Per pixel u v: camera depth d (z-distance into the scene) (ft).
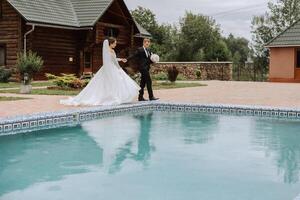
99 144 21.90
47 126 26.96
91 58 86.79
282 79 89.51
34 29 74.18
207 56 160.66
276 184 14.70
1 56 75.92
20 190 13.93
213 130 26.58
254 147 21.33
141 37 96.68
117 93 35.53
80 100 35.27
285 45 87.81
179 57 167.53
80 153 19.72
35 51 74.59
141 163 17.88
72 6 85.81
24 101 36.91
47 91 48.52
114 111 32.89
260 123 29.53
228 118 31.91
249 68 109.81
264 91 53.52
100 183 14.76
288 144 22.13
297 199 11.37
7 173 16.08
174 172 16.33
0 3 74.90
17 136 23.77
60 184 14.62
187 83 70.33
